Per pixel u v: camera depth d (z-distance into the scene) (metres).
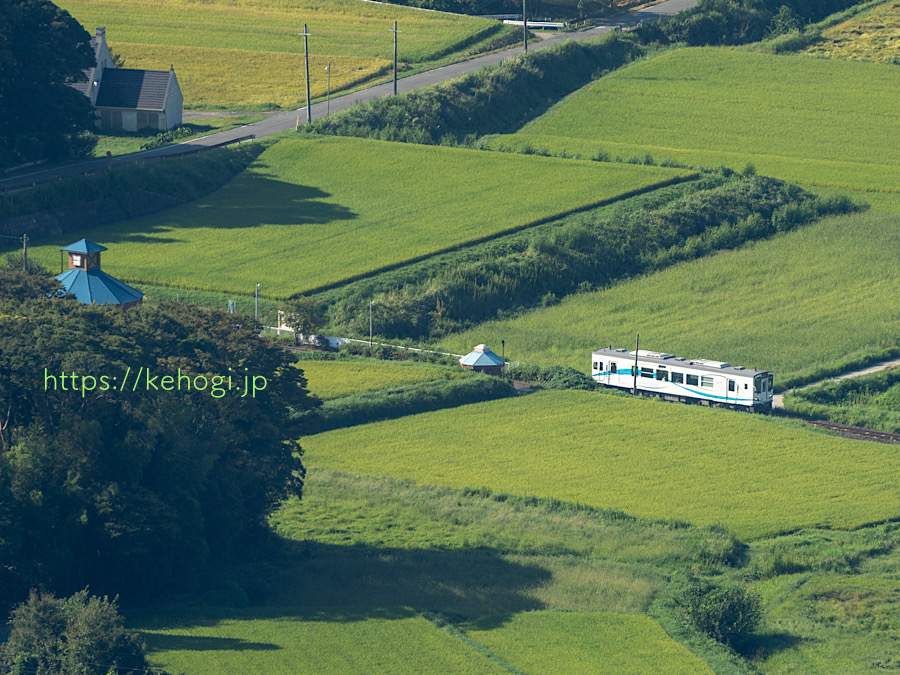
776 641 144.25
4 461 140.12
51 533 137.62
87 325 157.00
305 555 169.12
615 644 139.00
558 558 167.88
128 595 144.88
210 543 159.50
